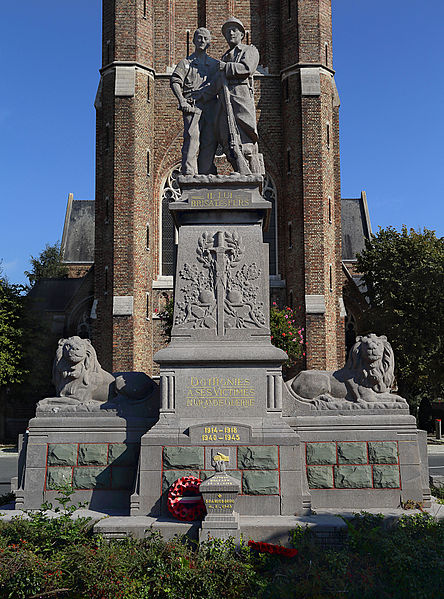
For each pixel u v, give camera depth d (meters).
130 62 27.77
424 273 28.77
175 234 28.84
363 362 8.70
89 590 5.40
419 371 28.62
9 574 5.46
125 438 8.35
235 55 9.30
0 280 31.62
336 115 29.14
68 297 38.31
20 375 30.67
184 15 29.98
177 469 7.73
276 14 29.39
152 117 28.64
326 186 27.58
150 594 5.55
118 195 26.92
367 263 31.78
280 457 7.73
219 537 6.49
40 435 8.39
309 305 26.27
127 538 6.60
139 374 8.84
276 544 6.76
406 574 5.64
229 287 8.59
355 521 7.02
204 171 9.41
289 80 28.28
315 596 5.39
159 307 27.69
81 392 8.73
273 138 28.69
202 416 8.06
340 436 8.30
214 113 9.34
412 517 7.15
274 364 8.20
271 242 28.44
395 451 8.27
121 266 26.44
